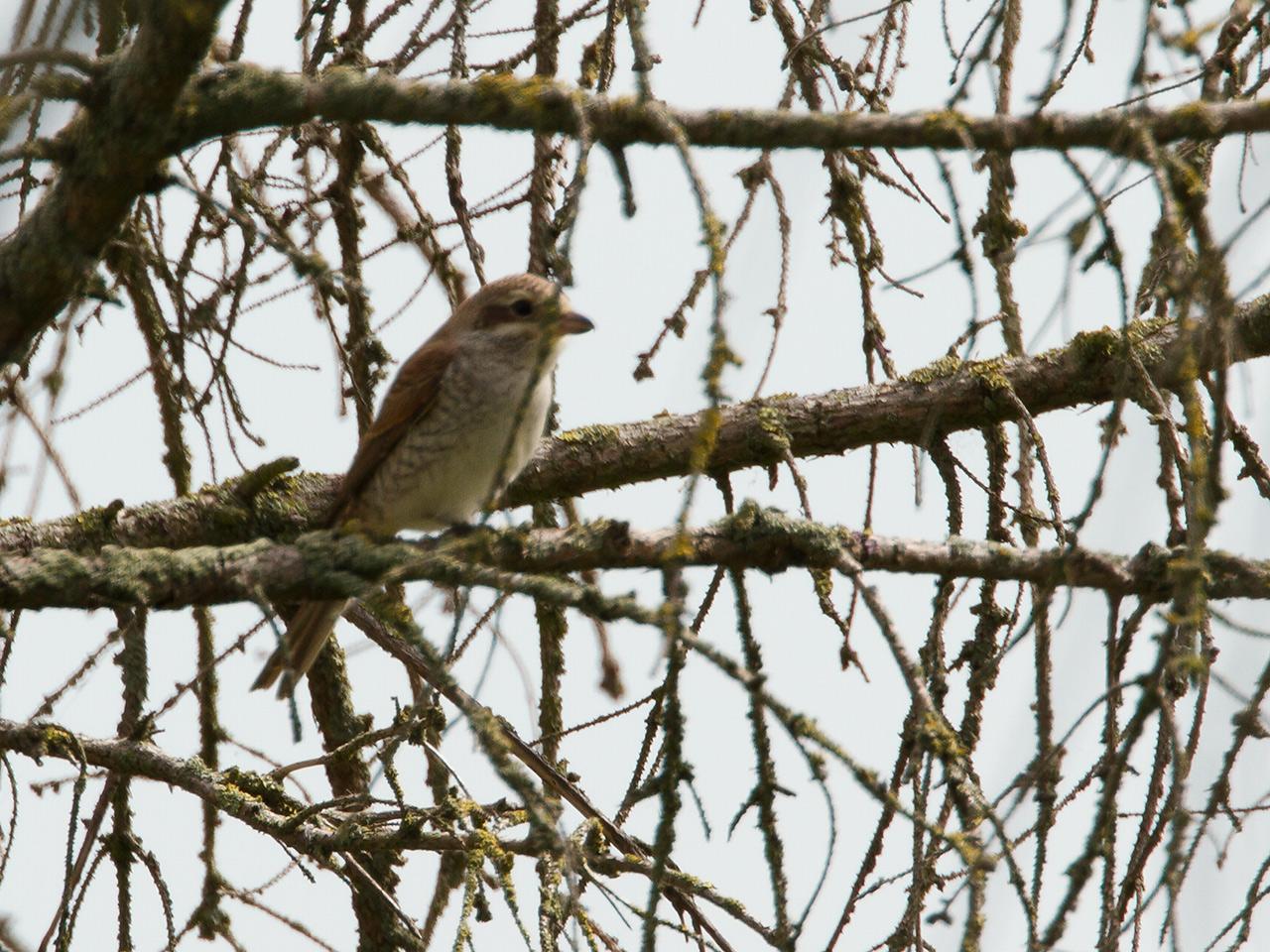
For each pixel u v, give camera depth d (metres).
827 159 10.12
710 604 9.33
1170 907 6.28
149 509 10.25
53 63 6.54
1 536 9.60
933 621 8.48
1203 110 7.17
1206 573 6.58
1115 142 7.09
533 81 7.24
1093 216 6.44
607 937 8.16
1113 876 6.65
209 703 10.59
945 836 6.55
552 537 8.08
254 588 6.71
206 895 9.80
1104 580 8.17
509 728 9.38
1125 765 6.38
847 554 7.97
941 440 10.06
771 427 10.98
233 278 9.43
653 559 8.11
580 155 6.07
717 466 11.20
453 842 8.47
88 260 7.46
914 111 7.35
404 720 8.77
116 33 8.25
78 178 7.20
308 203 10.12
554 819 6.58
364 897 10.19
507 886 7.82
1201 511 6.34
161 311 9.86
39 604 7.42
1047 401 11.03
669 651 6.44
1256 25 8.73
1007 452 10.77
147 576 7.54
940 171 6.81
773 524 8.05
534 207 10.45
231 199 9.55
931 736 7.09
